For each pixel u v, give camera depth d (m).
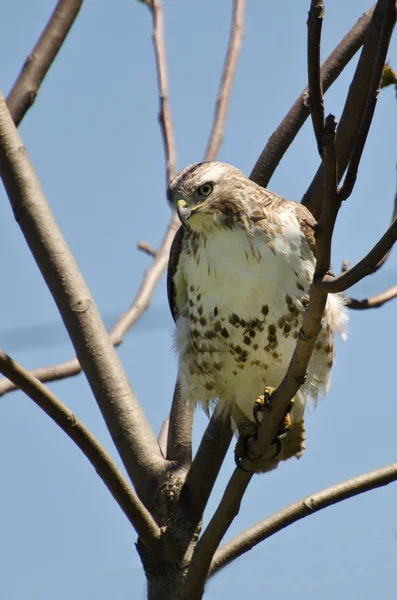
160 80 12.29
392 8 6.46
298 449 11.01
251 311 10.55
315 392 10.95
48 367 10.13
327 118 6.51
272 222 10.52
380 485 9.26
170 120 12.21
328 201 6.87
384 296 11.18
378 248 6.85
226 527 8.62
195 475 10.02
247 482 8.52
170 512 9.89
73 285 9.95
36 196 9.91
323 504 9.27
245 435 10.76
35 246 9.89
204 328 10.88
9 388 9.59
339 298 10.91
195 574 8.77
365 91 9.76
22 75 10.79
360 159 6.76
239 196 10.60
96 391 10.10
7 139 9.92
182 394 10.84
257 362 10.77
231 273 10.52
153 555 9.60
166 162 12.04
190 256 10.90
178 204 10.69
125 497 9.08
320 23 6.33
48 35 10.91
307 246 10.52
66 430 8.38
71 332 10.00
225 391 11.10
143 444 10.14
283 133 11.35
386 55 6.57
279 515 9.35
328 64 11.38
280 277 10.46
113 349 10.13
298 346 7.84
